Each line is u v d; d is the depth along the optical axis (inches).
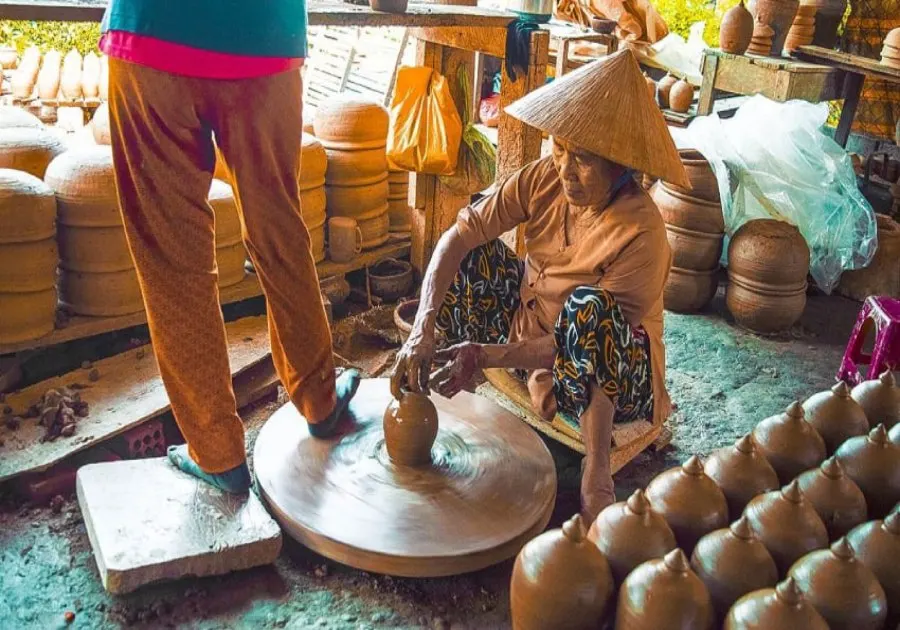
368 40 242.7
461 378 100.3
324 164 142.8
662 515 79.4
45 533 97.3
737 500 84.3
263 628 87.4
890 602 72.8
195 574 90.1
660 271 99.1
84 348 126.3
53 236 112.6
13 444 101.8
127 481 97.7
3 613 86.3
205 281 88.0
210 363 90.7
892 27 232.1
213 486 98.4
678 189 163.5
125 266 119.4
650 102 97.3
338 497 98.3
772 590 66.2
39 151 124.7
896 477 85.2
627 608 68.3
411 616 90.5
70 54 227.1
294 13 85.9
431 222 159.9
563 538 72.1
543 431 116.6
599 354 97.0
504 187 109.6
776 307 159.6
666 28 248.1
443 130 147.3
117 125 81.5
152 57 78.2
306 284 96.0
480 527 95.6
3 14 89.1
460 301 113.9
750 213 169.3
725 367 150.2
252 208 89.9
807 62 211.8
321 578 94.6
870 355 144.4
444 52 149.6
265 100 85.1
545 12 142.8
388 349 143.1
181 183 83.7
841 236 168.9
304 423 110.4
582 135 92.9
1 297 110.0
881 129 240.1
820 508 81.0
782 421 90.5
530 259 111.8
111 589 86.1
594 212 102.0
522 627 73.0
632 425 111.9
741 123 169.6
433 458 105.1
